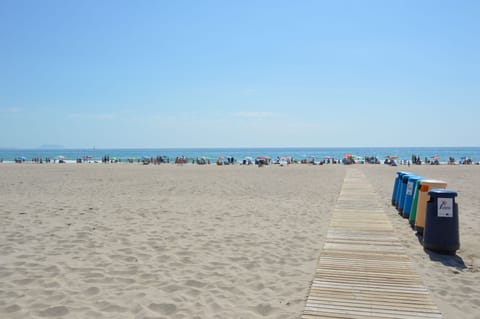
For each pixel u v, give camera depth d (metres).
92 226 8.27
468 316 4.02
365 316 3.79
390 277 4.90
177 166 42.19
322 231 8.16
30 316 3.94
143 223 8.73
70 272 5.30
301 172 30.19
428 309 3.95
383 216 9.09
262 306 4.24
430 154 124.38
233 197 13.78
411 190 9.46
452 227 6.31
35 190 15.41
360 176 23.14
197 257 6.13
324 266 5.35
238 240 7.29
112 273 5.30
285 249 6.69
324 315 3.82
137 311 4.10
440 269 5.57
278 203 12.28
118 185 18.16
